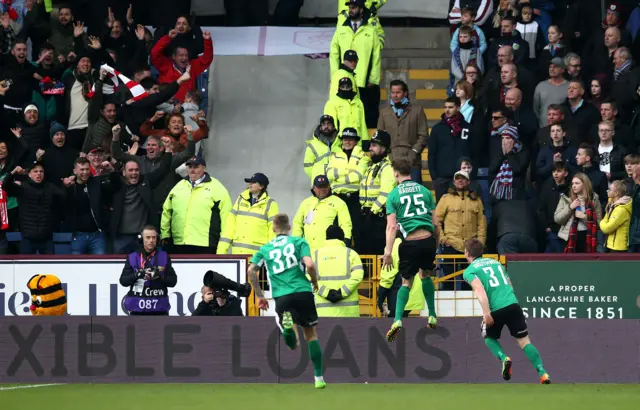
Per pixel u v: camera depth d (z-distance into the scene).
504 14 72.12
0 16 74.56
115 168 61.78
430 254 44.81
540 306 54.25
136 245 56.06
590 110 64.50
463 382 49.28
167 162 61.84
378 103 72.25
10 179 60.03
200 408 40.38
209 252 59.00
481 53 70.81
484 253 57.81
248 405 41.09
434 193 66.38
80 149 68.25
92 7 77.31
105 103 65.81
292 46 78.75
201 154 72.81
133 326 49.97
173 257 55.50
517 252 57.16
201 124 66.19
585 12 73.75
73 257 56.28
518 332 45.19
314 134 66.44
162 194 61.62
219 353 49.75
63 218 60.31
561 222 58.28
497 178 60.69
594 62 70.12
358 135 62.47
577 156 60.00
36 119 65.38
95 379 49.91
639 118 63.72
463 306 55.81
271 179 72.75
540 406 40.50
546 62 70.00
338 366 49.50
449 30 79.50
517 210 58.12
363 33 70.75
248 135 75.12
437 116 75.88
